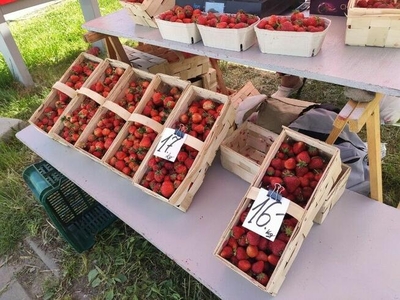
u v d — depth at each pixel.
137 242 1.93
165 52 2.42
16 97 3.44
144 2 1.71
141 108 1.72
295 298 1.12
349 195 1.42
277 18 1.32
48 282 1.86
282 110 1.89
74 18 5.02
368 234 1.27
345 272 1.17
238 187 1.54
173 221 1.45
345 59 1.21
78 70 2.16
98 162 1.77
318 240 1.27
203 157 1.45
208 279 1.23
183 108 1.62
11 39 3.35
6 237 2.11
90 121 1.80
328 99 2.61
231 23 1.40
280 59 1.30
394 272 1.15
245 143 1.74
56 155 1.93
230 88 2.99
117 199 1.60
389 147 2.18
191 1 1.71
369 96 1.16
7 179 2.50
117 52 2.26
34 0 3.47
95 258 1.91
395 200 1.89
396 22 1.14
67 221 1.92
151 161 1.52
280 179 1.24
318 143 1.25
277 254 1.11
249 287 1.18
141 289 1.73
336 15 1.50
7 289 1.88
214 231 1.38
